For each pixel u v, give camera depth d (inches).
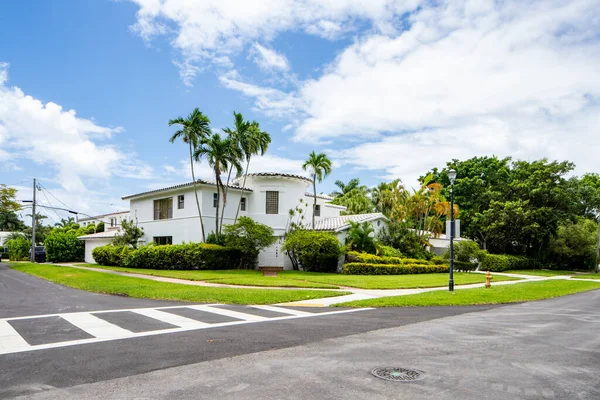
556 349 298.0
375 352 280.5
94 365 244.2
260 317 426.3
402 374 231.0
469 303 567.8
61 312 446.0
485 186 1870.1
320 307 513.3
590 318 449.4
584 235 1579.7
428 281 860.0
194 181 1130.0
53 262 1625.2
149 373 229.6
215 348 287.6
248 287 711.7
